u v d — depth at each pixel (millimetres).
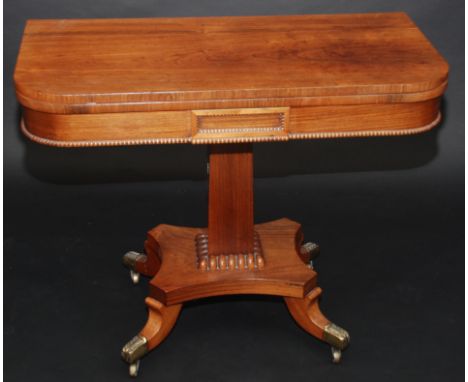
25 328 2414
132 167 2947
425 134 2953
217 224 2328
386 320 2449
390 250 2693
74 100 1922
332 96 1965
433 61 2062
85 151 2912
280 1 2775
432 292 2537
